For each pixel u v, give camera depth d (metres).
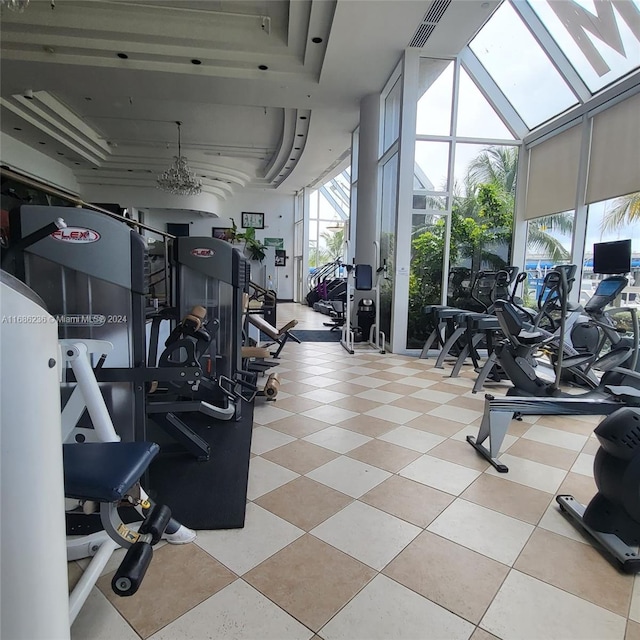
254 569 1.55
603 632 1.31
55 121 8.55
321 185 14.23
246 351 4.16
